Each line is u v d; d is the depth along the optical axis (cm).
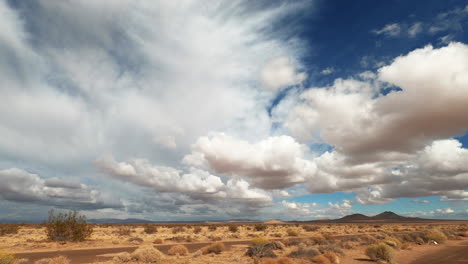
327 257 1809
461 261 1848
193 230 7456
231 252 2378
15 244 3009
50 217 3431
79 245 3066
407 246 2700
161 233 6062
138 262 1797
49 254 2283
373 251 1919
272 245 2302
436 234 3353
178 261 1841
